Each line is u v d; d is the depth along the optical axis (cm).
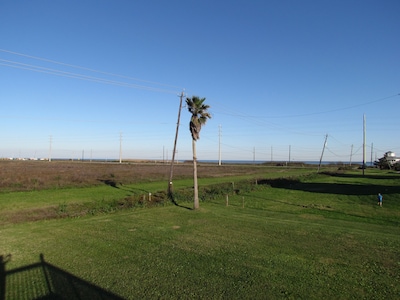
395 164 10712
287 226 1886
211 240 1513
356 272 1072
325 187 4431
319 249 1366
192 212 2391
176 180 5550
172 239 1530
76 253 1285
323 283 969
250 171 8981
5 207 2459
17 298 857
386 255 1284
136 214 2277
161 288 920
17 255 1258
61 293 888
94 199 2962
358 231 1781
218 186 4262
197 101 2558
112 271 1067
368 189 4000
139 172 6869
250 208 2717
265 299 850
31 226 1823
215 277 1012
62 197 3097
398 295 883
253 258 1221
